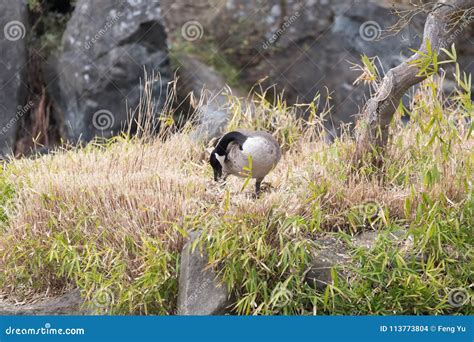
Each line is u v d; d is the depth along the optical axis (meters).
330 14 25.33
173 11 26.89
